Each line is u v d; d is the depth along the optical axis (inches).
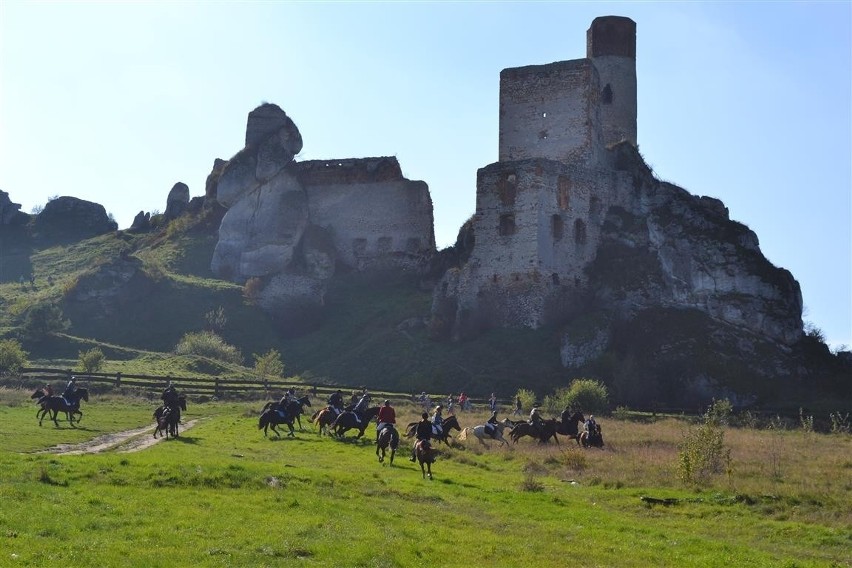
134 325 3661.4
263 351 3560.5
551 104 3683.6
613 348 3221.0
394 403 2618.1
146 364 3107.8
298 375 3289.9
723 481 1337.4
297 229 4170.8
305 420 2071.9
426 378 3085.6
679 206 3599.9
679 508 1193.4
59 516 882.8
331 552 831.1
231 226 4220.0
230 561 782.5
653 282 3410.4
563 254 3427.7
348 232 4254.4
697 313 3344.0
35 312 3363.7
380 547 859.4
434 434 1708.9
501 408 2623.0
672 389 3043.8
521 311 3309.5
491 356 3174.2
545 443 1823.3
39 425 1759.4
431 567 818.2
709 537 1045.2
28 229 5216.5
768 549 1002.1
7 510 886.4
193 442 1587.1
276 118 4387.3
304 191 4276.6
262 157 4271.7
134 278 3853.3
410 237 4190.5
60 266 4581.7
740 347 3201.3
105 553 774.5
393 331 3476.9
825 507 1195.3
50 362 3026.6
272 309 3841.0
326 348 3528.5
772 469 1464.1
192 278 4067.4
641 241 3543.3
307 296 3873.0
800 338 3368.6
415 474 1342.3
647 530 1041.5
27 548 772.0
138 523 885.8
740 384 3024.1
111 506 938.7
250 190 4247.0
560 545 940.0
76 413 1920.5
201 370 3120.1
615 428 2166.6
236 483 1104.8
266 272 4089.6
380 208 4242.1
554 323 3324.3
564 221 3442.4
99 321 3663.9
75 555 763.4
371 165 4293.8
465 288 3415.4
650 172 3764.8
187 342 3395.7
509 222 3405.5
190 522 900.0
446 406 2596.0
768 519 1143.0
